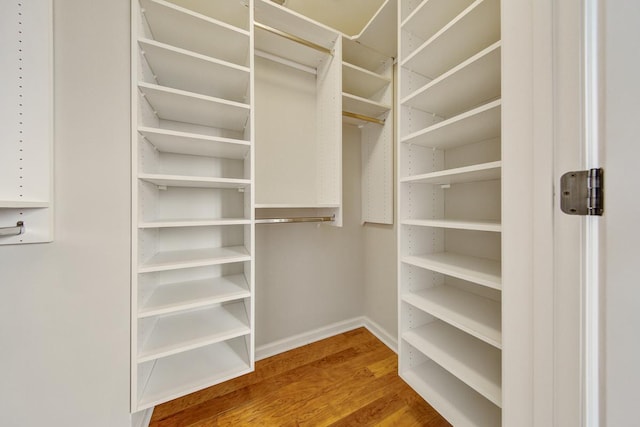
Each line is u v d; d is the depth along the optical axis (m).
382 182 1.75
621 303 0.41
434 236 1.26
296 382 1.35
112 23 0.83
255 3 1.15
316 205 1.34
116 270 0.83
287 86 1.60
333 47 1.48
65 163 0.76
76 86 0.78
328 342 1.77
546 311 0.52
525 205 0.58
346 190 1.91
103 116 0.81
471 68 0.81
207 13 1.16
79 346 0.78
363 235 2.01
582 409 0.46
